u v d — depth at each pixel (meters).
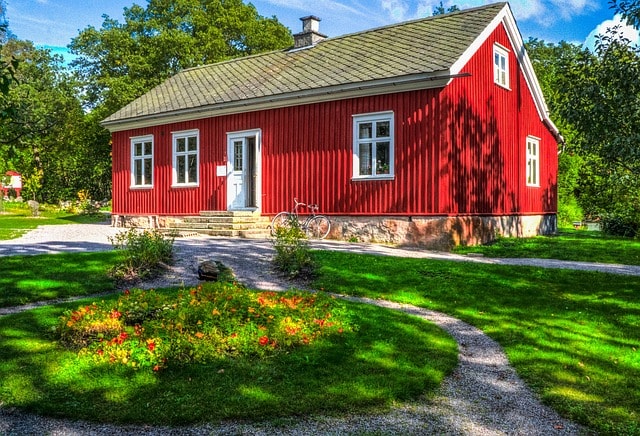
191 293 6.57
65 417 4.12
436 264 10.88
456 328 7.01
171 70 33.00
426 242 14.09
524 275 10.10
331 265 10.54
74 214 34.38
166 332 5.43
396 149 14.55
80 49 36.19
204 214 17.72
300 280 9.72
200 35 33.06
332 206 15.74
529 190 19.11
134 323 6.07
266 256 11.59
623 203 22.00
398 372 5.11
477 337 6.62
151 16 34.88
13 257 10.61
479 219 15.48
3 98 6.42
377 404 4.44
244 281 9.52
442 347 5.98
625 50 15.86
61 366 5.00
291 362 5.25
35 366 4.99
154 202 20.69
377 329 6.48
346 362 5.31
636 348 6.12
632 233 20.23
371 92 14.88
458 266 10.74
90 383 4.65
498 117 16.88
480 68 15.80
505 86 17.34
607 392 4.82
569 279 9.83
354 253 12.00
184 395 4.47
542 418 4.33
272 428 4.00
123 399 4.38
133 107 21.61
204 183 19.00
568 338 6.48
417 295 8.73
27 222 24.78
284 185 16.81
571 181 28.08
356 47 17.84
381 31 18.48
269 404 4.32
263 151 17.34
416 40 16.47
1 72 5.68
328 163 15.83
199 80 21.62
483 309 7.94
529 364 5.54
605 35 16.14
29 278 9.01
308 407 4.31
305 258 10.29
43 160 41.97
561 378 5.16
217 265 9.58
